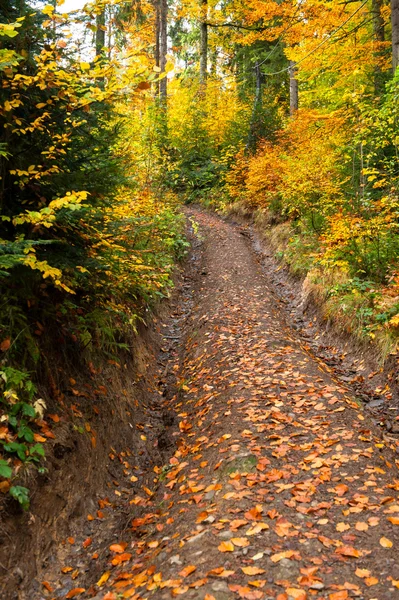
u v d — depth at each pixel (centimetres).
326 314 732
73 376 430
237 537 271
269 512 291
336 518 289
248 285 934
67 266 361
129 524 348
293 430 405
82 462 370
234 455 368
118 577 280
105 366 493
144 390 564
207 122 2052
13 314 359
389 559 250
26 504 283
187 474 379
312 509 296
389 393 520
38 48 353
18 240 325
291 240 1084
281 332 680
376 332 604
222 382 527
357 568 244
